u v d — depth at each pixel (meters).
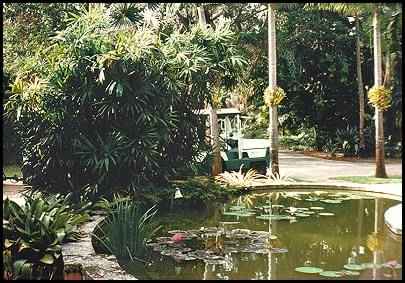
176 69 8.44
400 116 16.80
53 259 4.04
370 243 5.65
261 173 11.23
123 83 7.49
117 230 5.12
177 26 12.86
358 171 12.62
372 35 14.80
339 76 18.30
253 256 5.12
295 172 12.37
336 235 6.00
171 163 8.59
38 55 8.18
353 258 5.05
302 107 19.09
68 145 7.71
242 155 11.32
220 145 10.41
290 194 9.03
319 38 17.62
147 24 10.48
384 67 17.55
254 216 7.15
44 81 7.58
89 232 5.41
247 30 15.70
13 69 8.97
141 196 7.56
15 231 4.21
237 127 11.84
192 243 5.64
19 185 9.63
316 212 7.38
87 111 7.75
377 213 7.27
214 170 10.27
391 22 13.58
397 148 16.70
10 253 4.04
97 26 7.97
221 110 11.91
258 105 19.55
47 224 4.26
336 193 9.10
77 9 10.49
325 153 17.78
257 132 19.11
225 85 9.93
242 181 9.51
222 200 8.48
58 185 7.86
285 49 17.33
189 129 8.82
